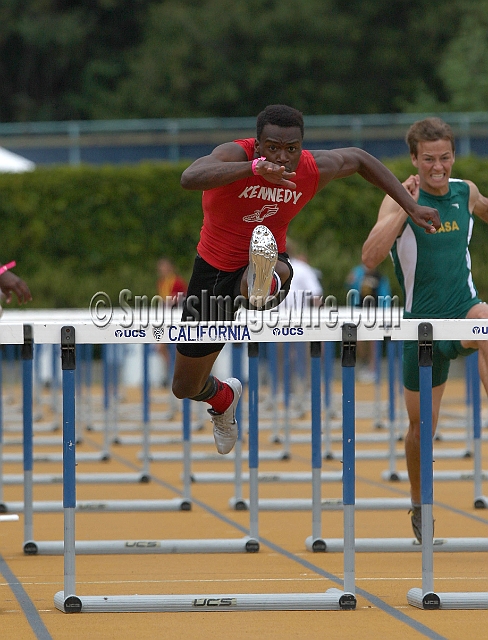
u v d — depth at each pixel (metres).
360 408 57.91
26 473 22.69
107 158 82.88
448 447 43.59
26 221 77.94
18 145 82.56
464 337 17.02
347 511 17.48
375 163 17.67
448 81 119.12
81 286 76.50
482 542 22.59
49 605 18.02
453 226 20.75
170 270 66.06
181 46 129.88
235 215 17.31
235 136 81.81
